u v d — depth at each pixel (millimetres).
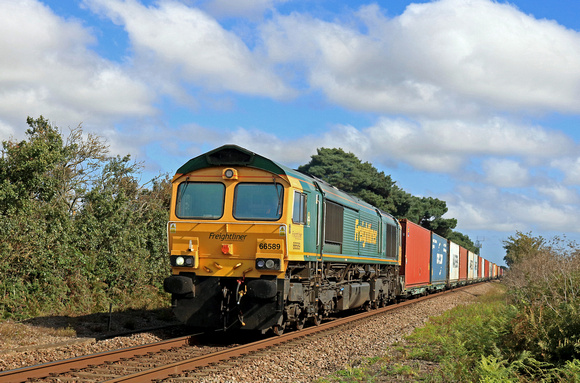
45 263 16422
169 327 13930
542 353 9086
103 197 20922
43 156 17078
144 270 20609
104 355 9445
